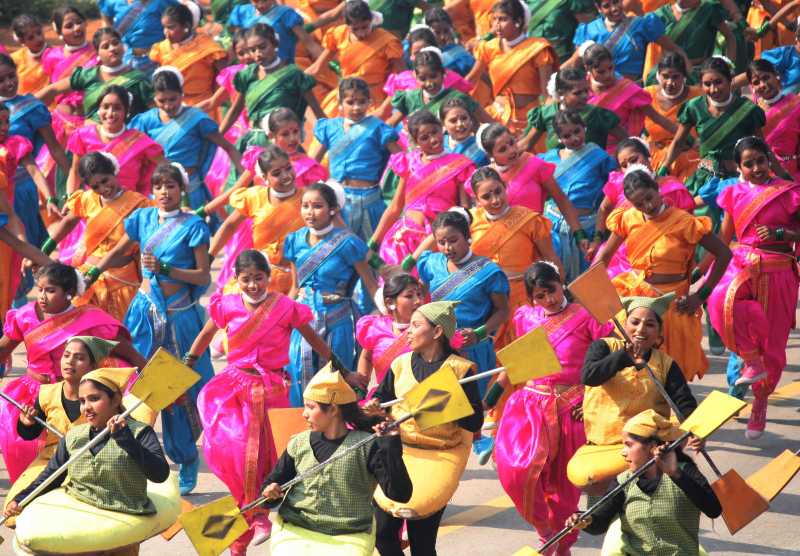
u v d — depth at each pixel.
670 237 17.33
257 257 15.45
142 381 12.57
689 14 28.64
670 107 24.75
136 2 31.97
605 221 19.81
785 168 23.02
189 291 18.28
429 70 24.20
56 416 14.17
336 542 12.07
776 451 17.88
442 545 15.42
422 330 13.77
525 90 26.39
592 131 22.95
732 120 21.62
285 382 15.70
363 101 23.39
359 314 20.89
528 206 20.14
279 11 29.94
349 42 29.33
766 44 34.03
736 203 18.34
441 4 35.72
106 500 12.81
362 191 23.36
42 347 15.33
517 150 20.20
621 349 13.63
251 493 15.14
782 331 18.25
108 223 19.45
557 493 14.68
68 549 12.34
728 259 17.27
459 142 22.08
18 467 15.24
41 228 24.19
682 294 17.58
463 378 13.53
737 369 18.72
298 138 22.69
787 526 15.62
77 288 15.54
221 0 35.28
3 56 24.11
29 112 24.25
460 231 16.75
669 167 22.41
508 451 14.62
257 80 26.45
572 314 14.98
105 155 19.55
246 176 21.80
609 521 12.09
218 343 22.48
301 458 12.40
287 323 15.60
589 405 13.96
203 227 18.14
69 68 29.50
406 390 13.89
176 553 15.41
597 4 28.20
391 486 12.13
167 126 24.48
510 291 18.33
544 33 30.08
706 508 11.64
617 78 24.03
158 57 30.39
